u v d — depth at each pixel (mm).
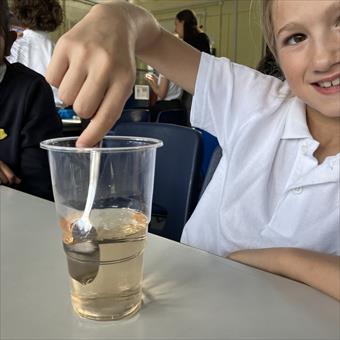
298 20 452
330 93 478
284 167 573
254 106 624
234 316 282
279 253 385
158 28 572
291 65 494
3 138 932
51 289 320
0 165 874
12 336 258
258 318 280
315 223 521
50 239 432
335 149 544
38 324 271
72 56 317
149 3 5055
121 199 274
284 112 606
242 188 593
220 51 5012
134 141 305
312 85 485
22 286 325
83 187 265
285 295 313
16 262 373
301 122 566
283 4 470
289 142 575
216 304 299
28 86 942
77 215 268
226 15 4852
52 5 1937
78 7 3531
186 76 654
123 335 259
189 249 406
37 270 355
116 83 314
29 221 493
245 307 294
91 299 272
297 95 516
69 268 277
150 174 283
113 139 308
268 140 592
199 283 332
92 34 335
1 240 429
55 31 2074
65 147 262
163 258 383
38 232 453
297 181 540
